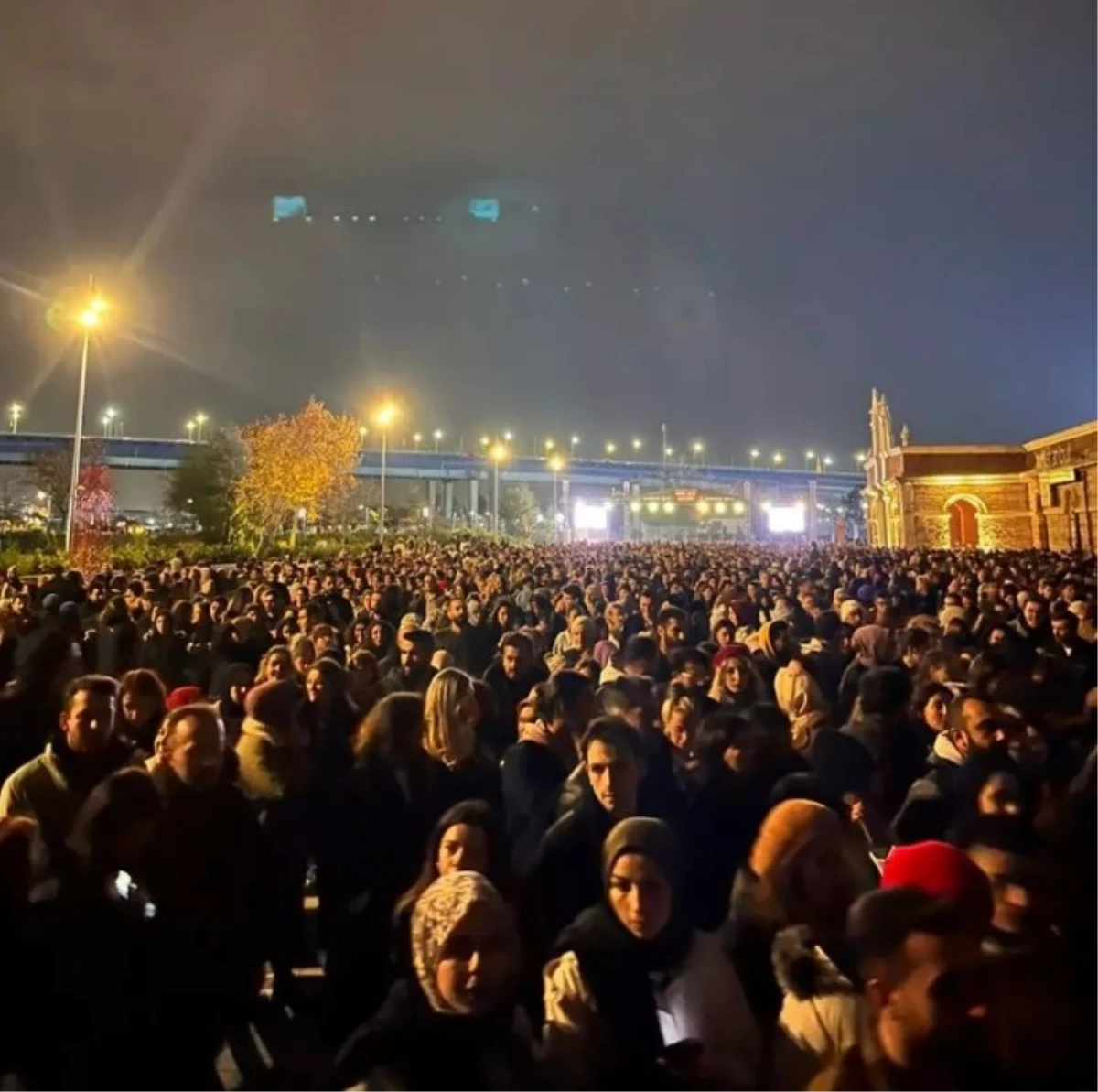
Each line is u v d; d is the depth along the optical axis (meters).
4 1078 3.02
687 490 109.06
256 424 61.19
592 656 8.98
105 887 3.33
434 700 4.83
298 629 10.35
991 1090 2.17
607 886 3.20
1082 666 7.43
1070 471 52.06
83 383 29.62
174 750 3.89
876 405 75.62
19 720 5.68
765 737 4.57
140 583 15.07
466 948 2.59
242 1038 4.23
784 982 2.79
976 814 3.94
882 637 8.98
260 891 3.97
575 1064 2.86
